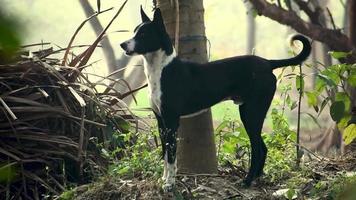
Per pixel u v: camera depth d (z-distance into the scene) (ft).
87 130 24.30
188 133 22.02
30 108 22.75
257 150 20.74
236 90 20.61
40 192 22.81
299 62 21.21
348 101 23.99
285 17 37.73
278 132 24.80
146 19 20.04
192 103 20.06
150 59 19.63
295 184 20.56
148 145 24.35
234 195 19.80
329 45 38.58
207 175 21.31
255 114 20.58
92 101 24.64
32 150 22.81
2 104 22.30
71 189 21.35
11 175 5.28
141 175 21.40
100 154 24.44
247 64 20.47
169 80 19.56
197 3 21.93
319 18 40.45
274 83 20.93
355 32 39.37
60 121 23.77
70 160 23.62
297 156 23.04
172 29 21.90
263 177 21.52
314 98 24.06
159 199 19.16
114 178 20.95
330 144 42.27
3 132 22.61
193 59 21.77
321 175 21.86
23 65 23.17
